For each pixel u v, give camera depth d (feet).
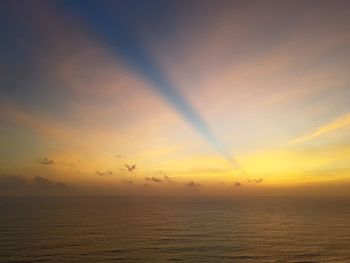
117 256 222.69
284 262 214.69
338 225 401.49
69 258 214.69
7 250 232.32
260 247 256.93
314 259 222.89
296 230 354.33
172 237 298.97
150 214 541.75
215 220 451.12
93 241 271.69
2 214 491.31
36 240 270.26
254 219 467.93
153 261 211.20
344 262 216.54
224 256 226.79
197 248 250.78
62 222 397.39
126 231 332.39
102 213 545.03
